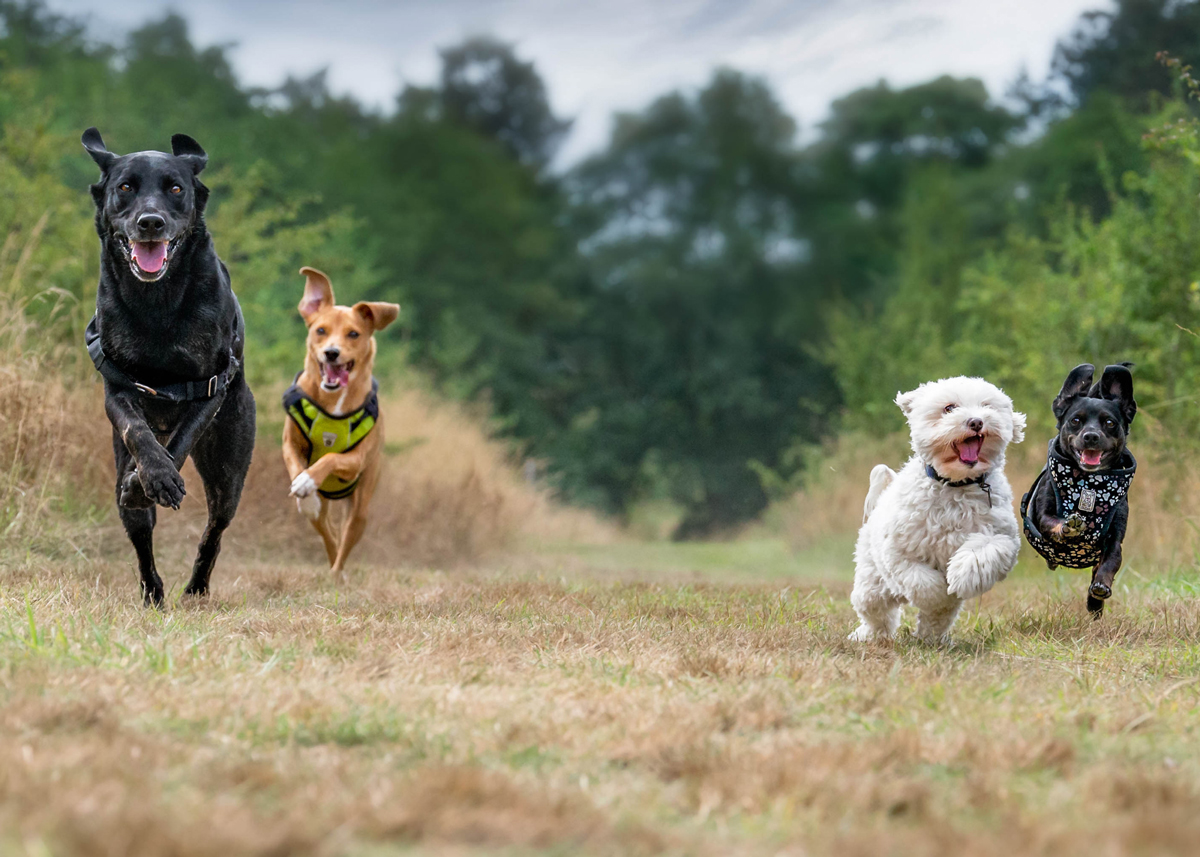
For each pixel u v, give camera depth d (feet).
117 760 9.41
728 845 8.23
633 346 148.87
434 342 109.70
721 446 144.25
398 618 19.43
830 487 70.54
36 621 16.22
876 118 153.89
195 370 19.20
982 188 132.98
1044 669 16.43
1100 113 109.60
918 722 12.28
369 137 140.97
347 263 53.36
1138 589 27.48
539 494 67.67
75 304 36.83
